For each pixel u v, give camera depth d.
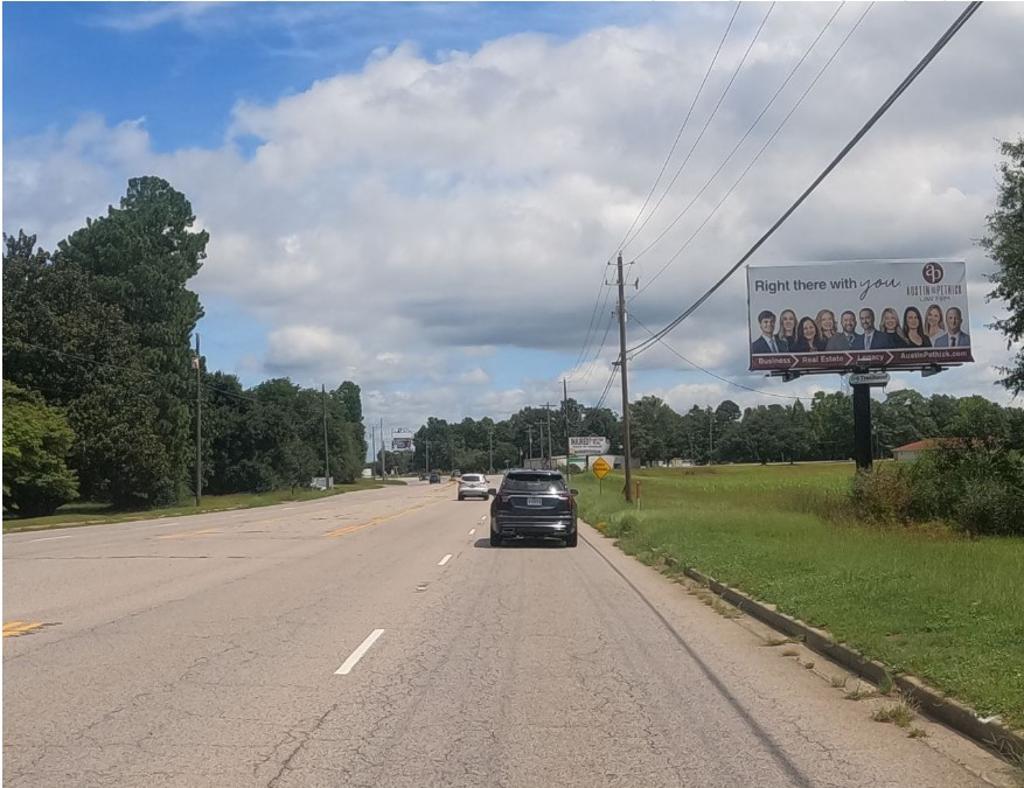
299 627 11.45
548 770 6.08
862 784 5.82
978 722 6.70
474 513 41.72
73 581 16.14
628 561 19.95
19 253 54.25
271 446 92.81
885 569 13.75
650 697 8.02
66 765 6.15
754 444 148.38
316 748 6.54
